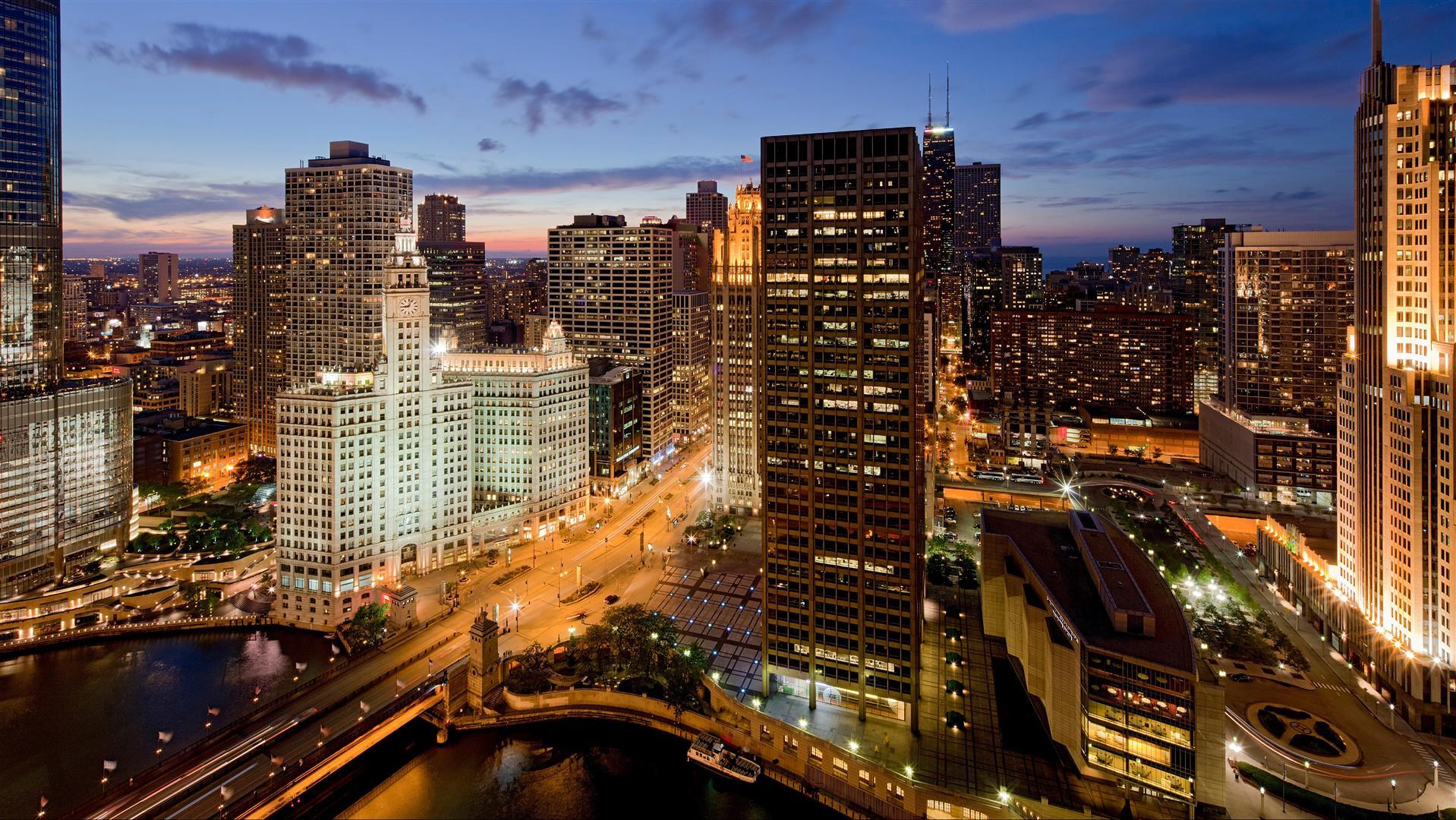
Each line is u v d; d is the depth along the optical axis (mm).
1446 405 145375
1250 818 123188
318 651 187375
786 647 159375
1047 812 121312
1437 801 125875
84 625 197250
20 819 125812
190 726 153375
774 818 134875
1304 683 162375
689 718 155250
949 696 160375
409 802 137875
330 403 198875
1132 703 127438
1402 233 159375
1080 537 176250
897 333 145250
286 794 130250
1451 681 143625
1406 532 152375
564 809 136625
